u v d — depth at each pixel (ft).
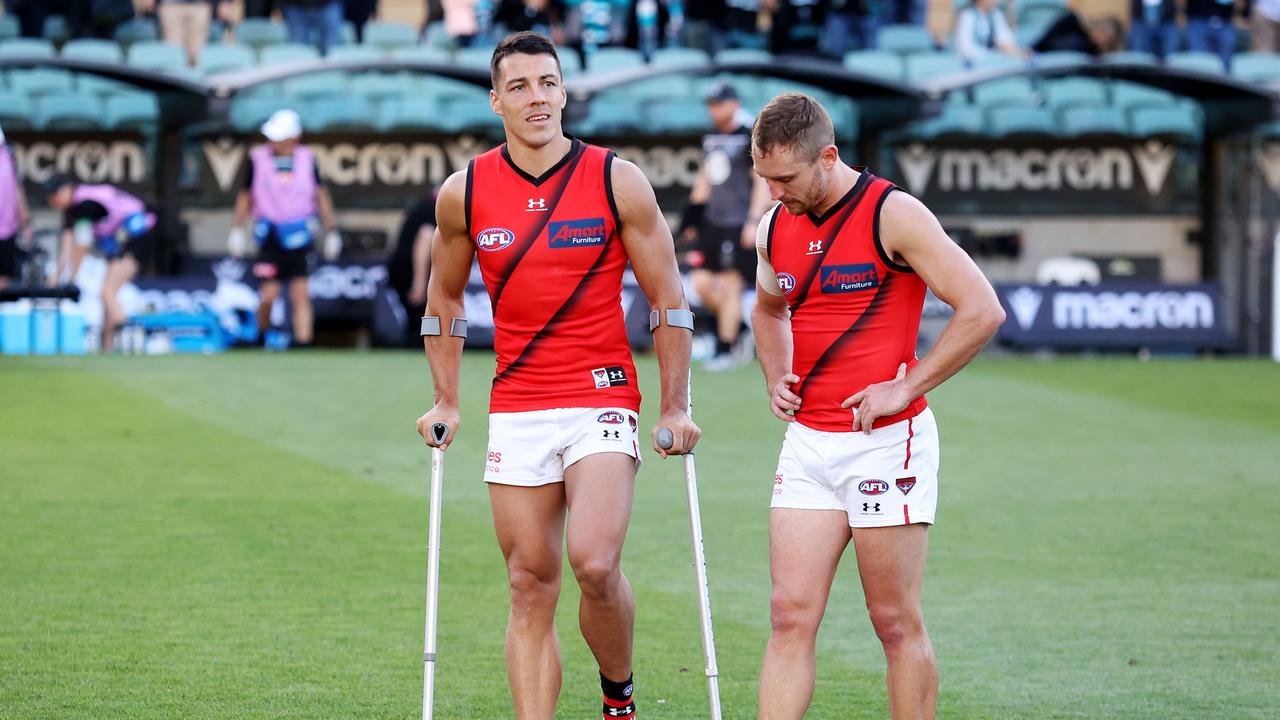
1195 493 106.11
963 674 64.39
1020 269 225.76
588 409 52.60
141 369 156.04
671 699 60.54
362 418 129.80
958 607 75.66
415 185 219.00
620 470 52.47
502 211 52.90
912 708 50.70
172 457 111.96
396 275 188.96
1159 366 183.32
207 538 87.61
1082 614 74.33
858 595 78.69
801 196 50.01
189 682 61.26
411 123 217.97
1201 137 225.56
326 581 78.43
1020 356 202.18
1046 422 137.59
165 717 56.85
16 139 213.05
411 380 151.12
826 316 51.03
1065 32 233.76
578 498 52.03
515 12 219.00
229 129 214.48
